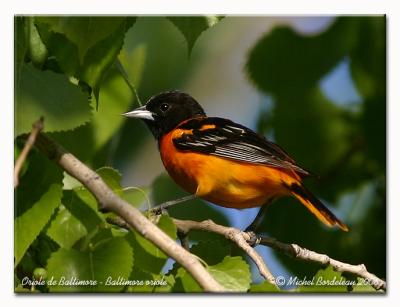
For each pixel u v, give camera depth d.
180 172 10.00
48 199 7.30
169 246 6.44
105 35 6.93
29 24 7.50
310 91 12.00
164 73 12.94
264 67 11.88
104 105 8.77
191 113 11.05
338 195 11.93
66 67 7.45
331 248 11.62
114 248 7.00
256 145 9.63
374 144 11.85
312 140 12.10
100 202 6.64
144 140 13.59
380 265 11.49
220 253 7.48
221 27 14.44
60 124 7.10
